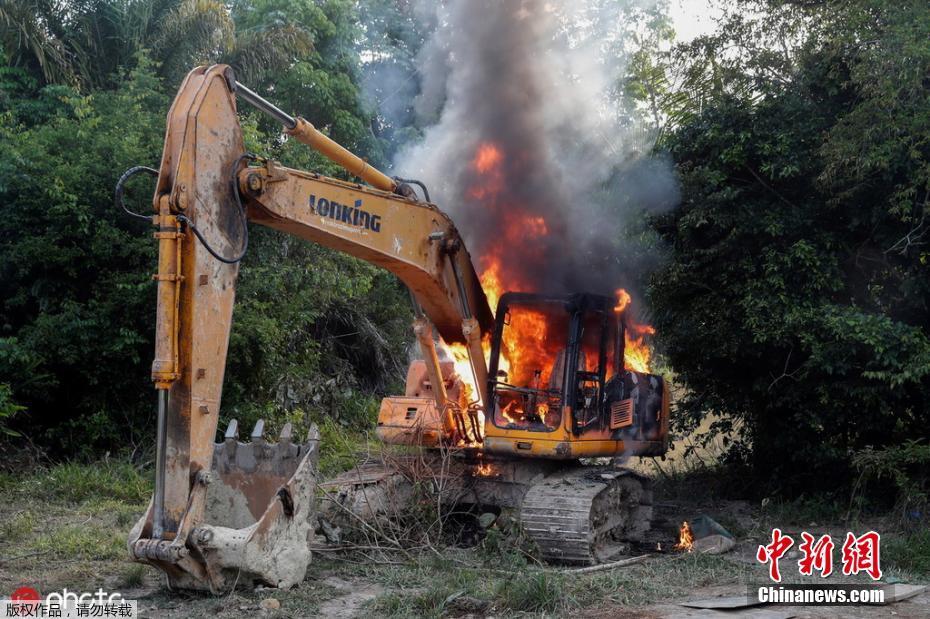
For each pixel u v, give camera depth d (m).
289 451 8.30
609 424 9.51
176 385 6.59
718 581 8.23
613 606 7.18
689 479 13.91
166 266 6.49
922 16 10.54
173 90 16.84
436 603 7.02
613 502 9.28
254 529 7.06
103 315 13.31
